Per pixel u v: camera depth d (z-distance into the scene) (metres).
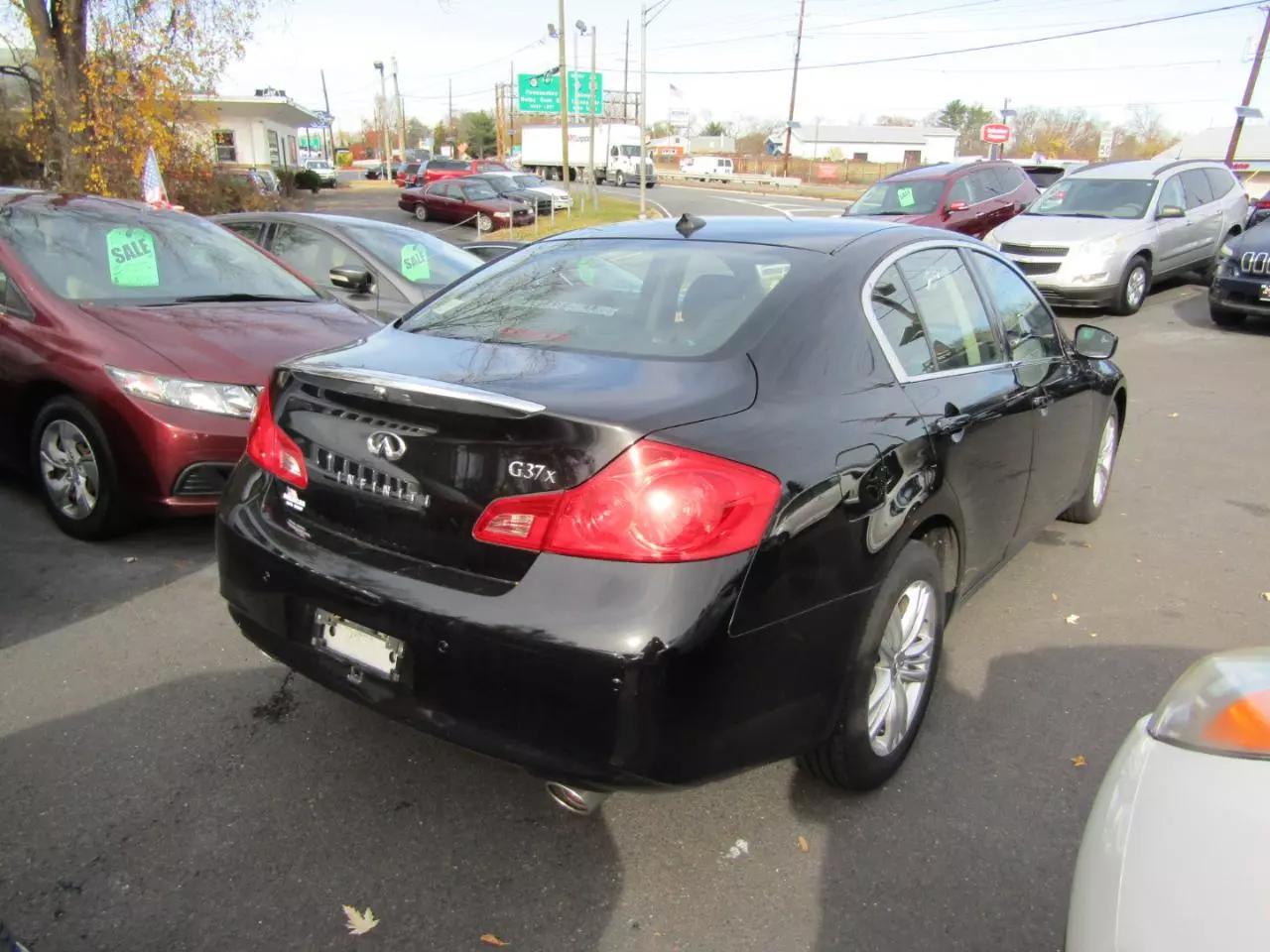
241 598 2.76
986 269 3.87
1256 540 5.10
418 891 2.49
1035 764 3.09
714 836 2.72
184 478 4.28
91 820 2.70
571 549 2.18
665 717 2.13
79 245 5.11
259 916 2.38
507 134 86.50
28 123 15.16
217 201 18.27
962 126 104.00
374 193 44.09
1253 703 1.57
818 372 2.65
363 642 2.46
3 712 3.20
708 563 2.16
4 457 4.90
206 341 4.56
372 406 2.49
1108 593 4.42
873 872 2.59
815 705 2.48
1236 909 1.34
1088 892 1.54
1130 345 10.61
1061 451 4.18
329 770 2.97
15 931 2.29
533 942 2.34
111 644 3.66
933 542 3.09
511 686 2.21
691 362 2.54
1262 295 10.74
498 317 3.03
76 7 13.87
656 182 51.62
